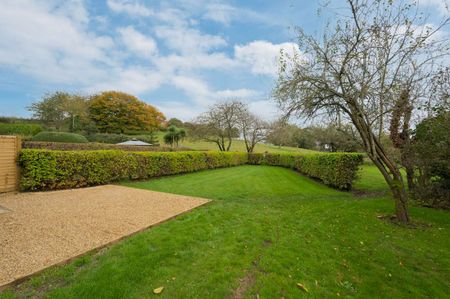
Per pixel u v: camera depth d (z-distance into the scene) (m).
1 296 2.21
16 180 6.73
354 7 5.10
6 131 23.58
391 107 5.47
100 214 4.84
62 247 3.24
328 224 4.89
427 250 3.76
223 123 26.06
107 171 8.70
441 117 6.10
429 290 2.69
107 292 2.30
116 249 3.27
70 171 7.59
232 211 5.55
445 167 6.73
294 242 3.83
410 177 8.02
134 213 5.04
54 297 2.21
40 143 11.23
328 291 2.56
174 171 11.93
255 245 3.63
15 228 3.85
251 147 25.92
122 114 38.66
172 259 3.03
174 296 2.31
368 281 2.81
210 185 9.48
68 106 31.67
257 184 10.18
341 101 5.68
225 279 2.64
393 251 3.68
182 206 5.84
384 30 5.06
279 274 2.82
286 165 19.45
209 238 3.81
